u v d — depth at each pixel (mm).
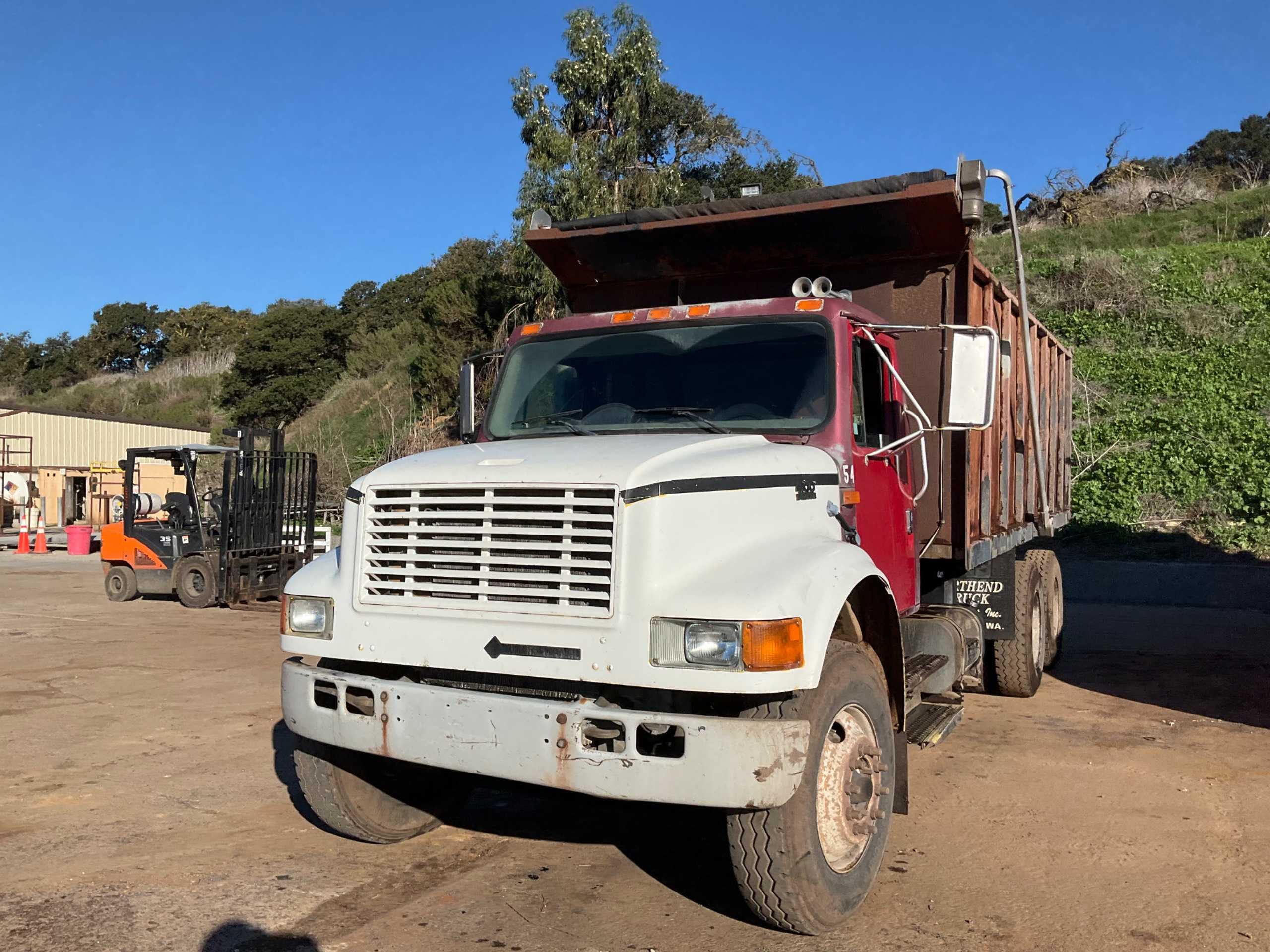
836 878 4184
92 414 44281
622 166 24297
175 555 15914
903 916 4422
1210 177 45531
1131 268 28594
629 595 3953
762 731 3822
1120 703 8648
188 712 8312
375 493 4562
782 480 4520
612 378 5637
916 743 5508
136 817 5691
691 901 4609
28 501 35375
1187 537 18250
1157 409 22656
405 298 55312
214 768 6684
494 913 4453
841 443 5031
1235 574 15820
